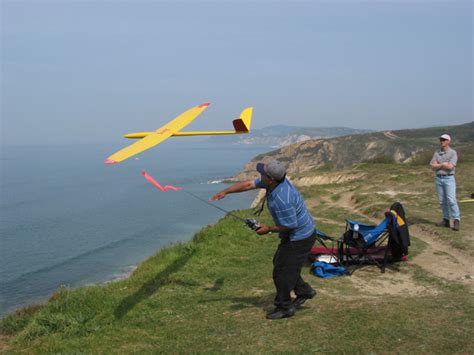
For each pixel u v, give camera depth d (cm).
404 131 14400
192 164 19100
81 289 832
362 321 558
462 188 1834
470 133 12669
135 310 684
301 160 12825
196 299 728
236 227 1289
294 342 520
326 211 1673
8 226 4681
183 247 1104
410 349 477
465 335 499
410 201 1641
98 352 540
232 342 536
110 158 600
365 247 850
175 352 520
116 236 3856
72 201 6875
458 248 969
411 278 794
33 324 643
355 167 4350
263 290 750
